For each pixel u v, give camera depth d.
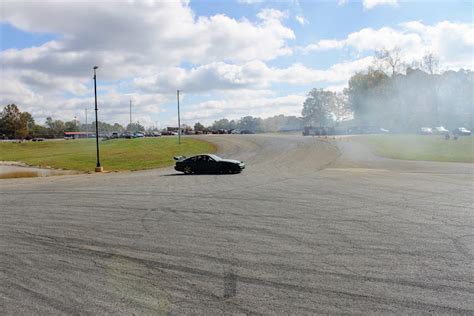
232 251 7.38
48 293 5.46
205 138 77.50
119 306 4.95
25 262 6.98
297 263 6.57
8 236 9.12
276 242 7.98
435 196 14.10
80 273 6.29
